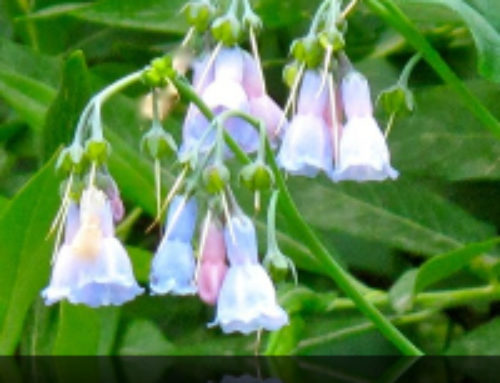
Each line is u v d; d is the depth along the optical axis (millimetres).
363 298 265
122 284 237
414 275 288
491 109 301
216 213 246
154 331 294
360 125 250
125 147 290
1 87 298
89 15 306
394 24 266
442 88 301
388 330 266
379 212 302
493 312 301
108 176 241
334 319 297
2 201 283
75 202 241
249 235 246
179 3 305
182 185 246
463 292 295
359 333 294
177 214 243
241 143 251
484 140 300
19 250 271
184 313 303
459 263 280
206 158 243
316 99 250
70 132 279
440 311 300
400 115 264
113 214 242
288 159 249
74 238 239
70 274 237
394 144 302
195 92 243
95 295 239
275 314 243
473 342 292
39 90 298
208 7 249
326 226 300
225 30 247
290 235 296
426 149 301
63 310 277
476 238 302
